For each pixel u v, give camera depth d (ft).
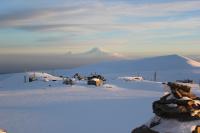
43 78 373.40
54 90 233.14
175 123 22.65
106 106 122.52
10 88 277.03
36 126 77.05
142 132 23.18
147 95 178.09
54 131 70.23
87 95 183.93
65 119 88.63
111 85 282.15
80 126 75.51
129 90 232.32
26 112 107.86
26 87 278.26
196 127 22.34
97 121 82.99
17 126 77.61
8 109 118.11
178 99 23.25
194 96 24.12
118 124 77.10
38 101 151.02
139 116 91.25
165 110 23.02
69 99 158.71
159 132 22.59
